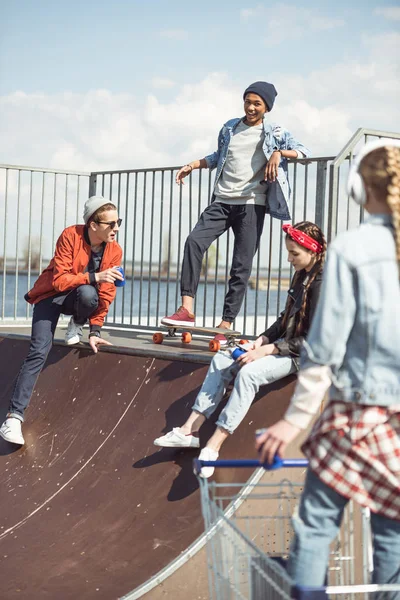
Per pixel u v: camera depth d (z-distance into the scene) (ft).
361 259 6.29
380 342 6.25
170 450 13.85
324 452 6.37
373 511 6.31
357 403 6.30
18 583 11.07
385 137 15.87
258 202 17.61
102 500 13.35
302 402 6.48
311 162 17.47
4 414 17.51
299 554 6.39
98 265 16.78
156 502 12.74
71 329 17.58
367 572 8.18
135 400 15.56
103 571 11.21
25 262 23.89
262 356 12.75
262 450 6.63
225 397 14.07
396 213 6.44
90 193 24.30
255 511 11.55
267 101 17.38
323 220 17.13
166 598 10.59
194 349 16.60
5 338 20.11
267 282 18.42
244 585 7.43
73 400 16.67
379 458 6.24
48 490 14.20
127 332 21.56
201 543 11.02
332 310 6.29
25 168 23.80
